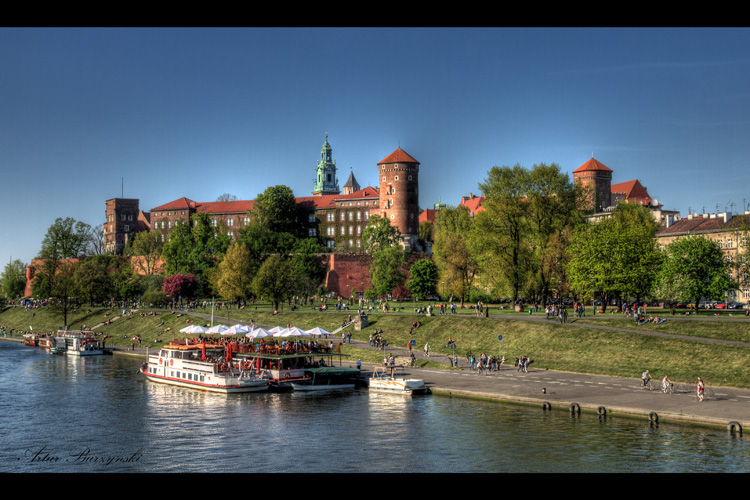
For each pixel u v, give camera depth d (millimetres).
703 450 49688
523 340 91312
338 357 98000
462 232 143875
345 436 57562
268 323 130625
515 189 117688
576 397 65188
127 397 78500
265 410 69438
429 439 55469
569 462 48688
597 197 176125
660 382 69938
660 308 129125
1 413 69688
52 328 169625
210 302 174125
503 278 111688
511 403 66938
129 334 145750
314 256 194500
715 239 151625
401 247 189000
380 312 124812
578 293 109062
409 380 74500
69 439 59281
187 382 85500
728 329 79562
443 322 105938
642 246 101812
